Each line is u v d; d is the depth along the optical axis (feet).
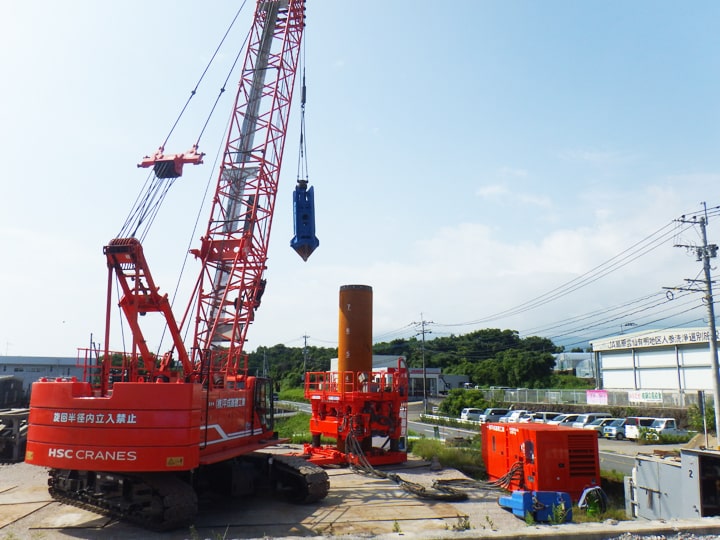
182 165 72.38
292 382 316.60
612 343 182.60
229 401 45.50
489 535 21.42
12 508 42.98
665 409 141.59
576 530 22.39
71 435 36.76
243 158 94.79
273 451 76.54
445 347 337.11
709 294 100.32
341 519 40.75
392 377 70.03
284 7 101.14
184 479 40.98
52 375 177.58
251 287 92.27
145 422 36.42
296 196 84.28
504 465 53.06
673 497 37.78
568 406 176.04
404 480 56.39
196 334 88.79
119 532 36.88
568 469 46.32
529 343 317.42
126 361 48.67
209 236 92.07
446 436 118.32
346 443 64.44
